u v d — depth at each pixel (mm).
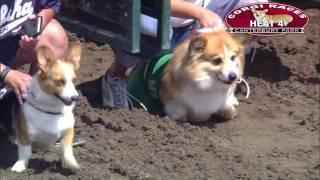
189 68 9773
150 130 9594
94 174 8336
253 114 10438
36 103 8156
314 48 12648
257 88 11234
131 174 8367
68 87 7941
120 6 9500
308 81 11477
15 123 8406
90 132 9500
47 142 8492
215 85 9789
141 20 10086
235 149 9250
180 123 10000
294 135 9719
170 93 10078
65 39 9281
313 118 10195
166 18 9836
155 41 10156
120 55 10391
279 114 10414
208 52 9688
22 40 8633
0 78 8328
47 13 8898
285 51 12555
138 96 10484
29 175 8297
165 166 8633
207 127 9969
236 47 9859
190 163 8766
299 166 8781
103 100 10578
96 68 11891
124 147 9148
